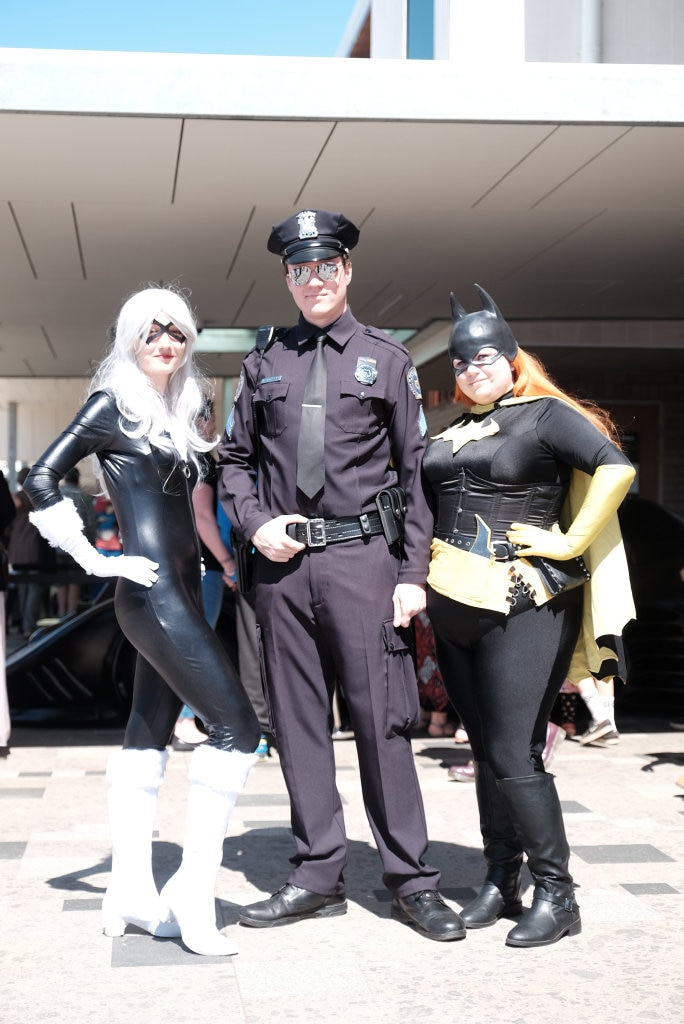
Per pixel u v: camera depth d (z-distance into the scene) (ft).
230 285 29.04
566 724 21.15
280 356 10.87
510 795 10.23
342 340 10.70
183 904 9.77
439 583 10.39
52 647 22.35
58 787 16.63
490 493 10.34
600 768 18.25
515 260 26.43
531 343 33.65
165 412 10.05
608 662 10.51
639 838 13.78
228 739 9.73
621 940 10.17
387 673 10.51
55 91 16.67
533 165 19.58
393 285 29.09
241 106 16.99
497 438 10.37
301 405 10.57
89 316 32.63
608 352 34.91
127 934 10.32
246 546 11.03
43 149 18.53
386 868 10.54
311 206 21.89
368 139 18.20
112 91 16.79
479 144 18.51
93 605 23.67
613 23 32.71
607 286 29.14
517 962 9.62
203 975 9.30
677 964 9.59
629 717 24.54
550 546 10.10
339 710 21.54
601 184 20.67
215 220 22.88
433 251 25.54
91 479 10.49
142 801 10.18
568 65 17.42
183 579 9.92
